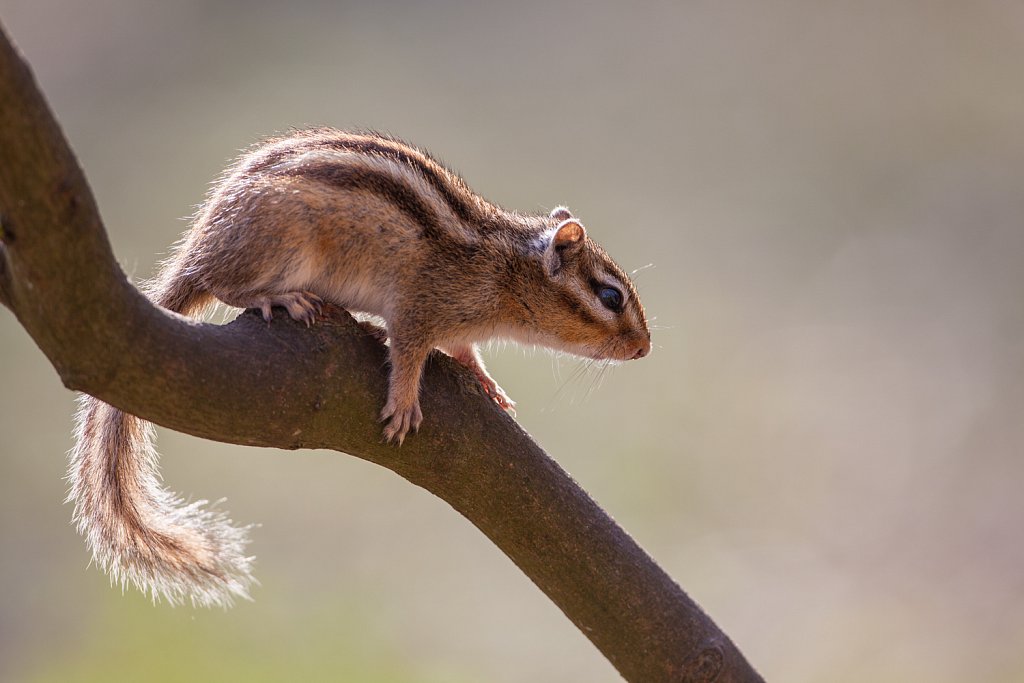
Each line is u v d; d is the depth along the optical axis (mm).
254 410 5754
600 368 10641
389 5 26672
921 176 23922
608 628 6750
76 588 15828
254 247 7113
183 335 5465
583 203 22594
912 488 18469
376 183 7375
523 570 6742
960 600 16828
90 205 4867
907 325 20969
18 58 4492
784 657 15758
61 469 17641
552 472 6613
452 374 6586
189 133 23375
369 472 17859
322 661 14844
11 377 18812
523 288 8102
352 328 6246
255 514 17031
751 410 19250
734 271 21750
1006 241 22578
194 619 15320
